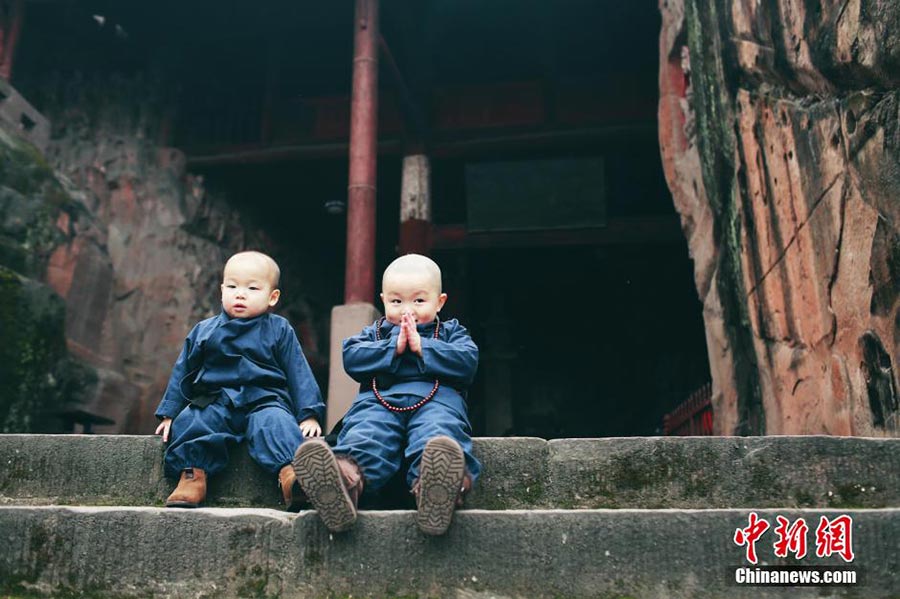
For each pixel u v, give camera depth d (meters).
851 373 4.96
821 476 3.10
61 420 11.71
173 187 16.47
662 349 20.22
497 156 16.80
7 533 2.97
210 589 2.82
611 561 2.73
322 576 2.78
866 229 4.66
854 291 4.86
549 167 16.41
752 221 6.92
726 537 2.72
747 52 6.62
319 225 20.27
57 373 11.71
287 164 17.34
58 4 16.45
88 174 15.80
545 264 19.56
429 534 2.76
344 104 17.83
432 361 3.28
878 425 4.61
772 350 6.60
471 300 20.58
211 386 3.53
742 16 6.74
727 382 8.08
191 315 15.55
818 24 5.12
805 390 5.83
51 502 3.42
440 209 19.50
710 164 8.13
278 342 3.68
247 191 18.53
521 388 21.48
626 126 16.23
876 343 4.60
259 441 3.29
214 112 18.02
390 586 2.75
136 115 16.94
